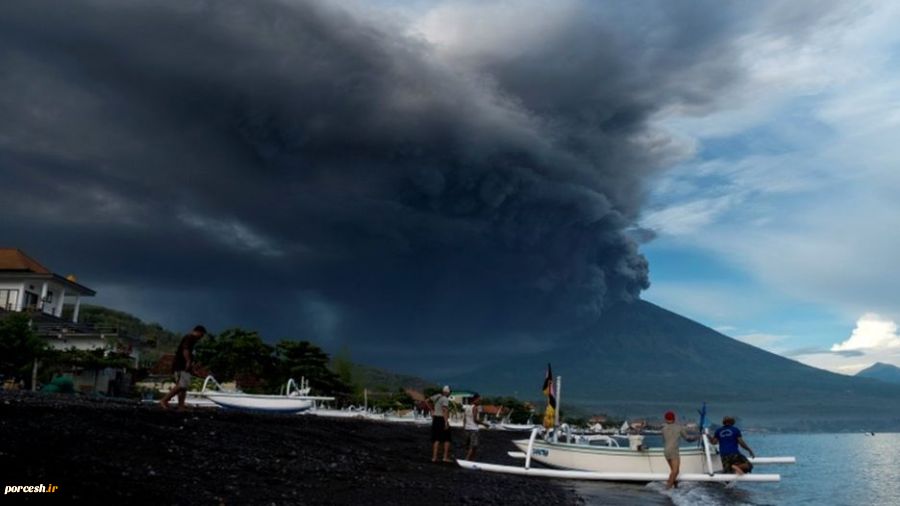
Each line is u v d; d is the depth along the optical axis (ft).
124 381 169.99
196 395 119.75
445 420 78.28
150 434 48.67
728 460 77.41
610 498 63.46
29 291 188.14
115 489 29.37
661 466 85.71
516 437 216.54
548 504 52.21
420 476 58.85
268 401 122.72
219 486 34.96
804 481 110.01
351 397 257.96
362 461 61.98
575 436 102.89
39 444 36.29
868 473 133.18
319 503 35.35
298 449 60.23
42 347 142.41
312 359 241.96
